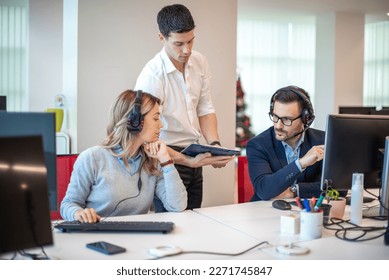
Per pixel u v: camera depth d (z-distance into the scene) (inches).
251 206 84.4
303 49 320.2
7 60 239.8
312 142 91.8
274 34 313.1
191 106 102.1
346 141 73.5
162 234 64.7
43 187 45.2
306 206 64.9
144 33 134.2
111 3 129.0
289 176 82.2
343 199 76.4
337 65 277.1
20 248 43.6
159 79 97.6
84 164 75.7
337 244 61.3
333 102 277.4
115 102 76.9
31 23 220.2
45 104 225.3
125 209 78.1
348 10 271.6
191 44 94.3
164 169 79.6
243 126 293.3
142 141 77.0
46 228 45.1
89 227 65.1
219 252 56.9
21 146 44.3
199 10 141.9
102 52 128.8
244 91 305.1
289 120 85.7
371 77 324.8
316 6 260.2
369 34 324.8
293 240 62.7
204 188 146.3
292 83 319.6
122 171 77.6
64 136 129.3
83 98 127.1
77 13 125.0
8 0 228.5
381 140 75.8
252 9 269.1
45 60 223.3
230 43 147.8
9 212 43.3
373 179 76.9
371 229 68.4
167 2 136.6
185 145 102.5
